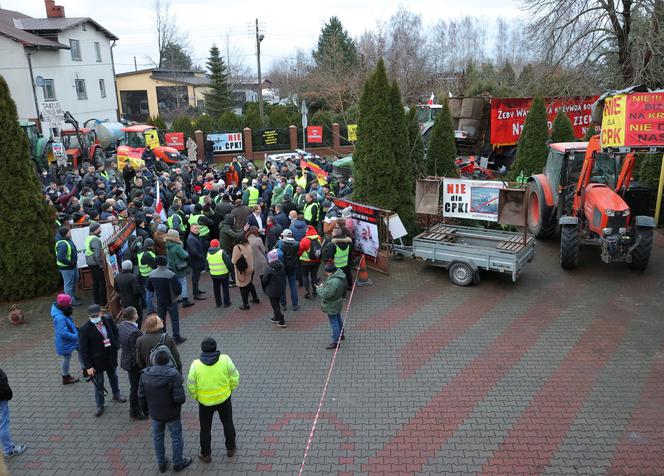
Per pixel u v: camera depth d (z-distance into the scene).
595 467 6.44
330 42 53.28
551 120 22.33
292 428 7.33
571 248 12.43
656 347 9.27
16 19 36.19
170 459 6.81
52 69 33.41
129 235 12.46
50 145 23.98
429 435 7.11
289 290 12.57
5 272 11.94
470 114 22.97
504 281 12.48
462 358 9.09
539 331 9.97
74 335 8.61
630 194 12.16
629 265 12.59
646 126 10.42
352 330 10.23
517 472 6.38
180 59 74.00
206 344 6.41
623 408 7.59
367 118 14.02
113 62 41.38
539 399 7.85
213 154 34.38
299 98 51.06
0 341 10.27
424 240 12.77
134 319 7.58
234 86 70.44
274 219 13.31
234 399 8.06
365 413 7.62
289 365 9.03
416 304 11.35
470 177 19.89
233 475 6.47
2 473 5.45
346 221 13.05
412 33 49.09
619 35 22.12
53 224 12.57
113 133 29.00
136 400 7.67
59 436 7.38
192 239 11.94
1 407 6.80
